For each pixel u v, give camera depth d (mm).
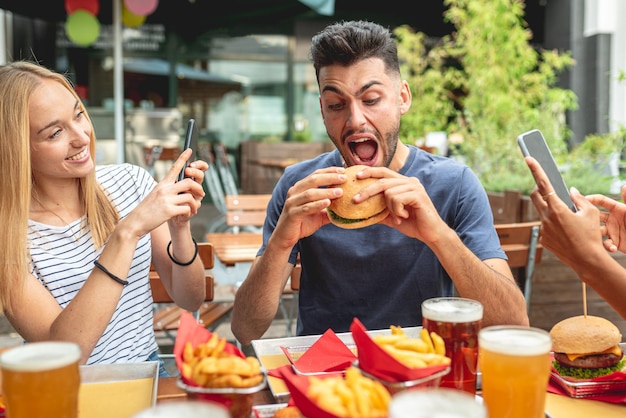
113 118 8523
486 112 6520
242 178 9438
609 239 1450
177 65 9742
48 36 9328
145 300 1880
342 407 830
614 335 1244
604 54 8016
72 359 896
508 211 4086
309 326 1902
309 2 5203
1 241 1526
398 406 695
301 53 10031
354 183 1438
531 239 2828
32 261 1680
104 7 7559
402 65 8555
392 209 1400
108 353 1750
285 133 10156
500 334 1011
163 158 8234
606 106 8008
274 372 1259
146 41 9609
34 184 1758
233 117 10008
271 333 4070
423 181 1874
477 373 1219
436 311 1082
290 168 2031
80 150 1680
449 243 1458
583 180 4488
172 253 1930
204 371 938
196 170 1550
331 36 1615
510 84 7012
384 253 1812
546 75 7270
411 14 9898
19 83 1579
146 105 9711
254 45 9922
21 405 866
